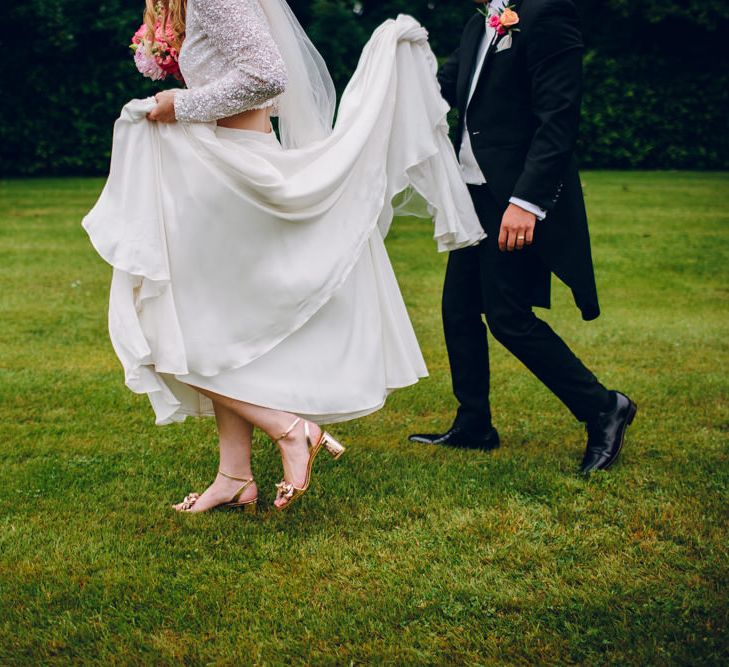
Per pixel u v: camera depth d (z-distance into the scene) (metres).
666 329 5.48
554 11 2.93
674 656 2.02
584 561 2.51
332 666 2.04
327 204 2.68
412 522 2.79
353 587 2.39
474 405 3.46
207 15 2.48
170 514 2.85
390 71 2.88
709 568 2.44
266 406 2.64
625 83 18.28
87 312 5.83
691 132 18.33
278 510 2.74
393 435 3.66
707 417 3.80
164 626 2.20
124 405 3.98
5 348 4.93
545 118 2.95
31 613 2.24
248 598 2.32
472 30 3.27
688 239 9.03
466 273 3.37
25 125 16.70
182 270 2.55
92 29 16.42
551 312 6.01
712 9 17.73
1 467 3.24
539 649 2.08
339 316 2.72
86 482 3.10
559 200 3.08
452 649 2.10
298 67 2.79
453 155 3.12
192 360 2.58
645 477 3.09
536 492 3.01
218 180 2.51
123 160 2.52
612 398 3.24
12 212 11.06
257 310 2.59
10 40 16.48
